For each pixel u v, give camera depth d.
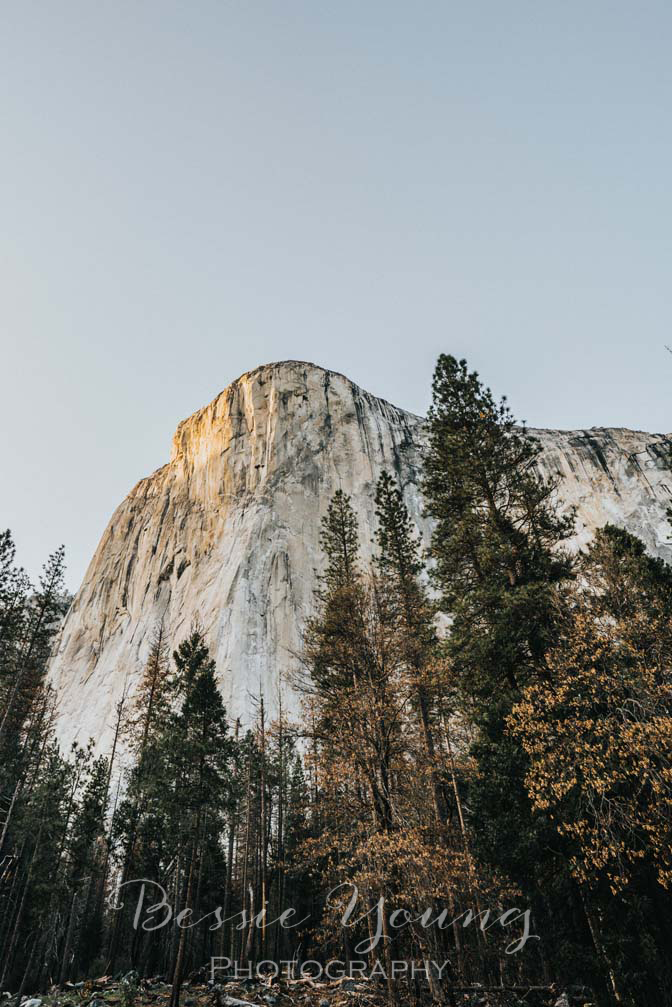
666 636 13.90
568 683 13.82
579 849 12.86
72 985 23.39
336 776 14.70
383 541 24.75
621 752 12.09
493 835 14.64
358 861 14.03
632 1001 10.97
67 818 30.27
